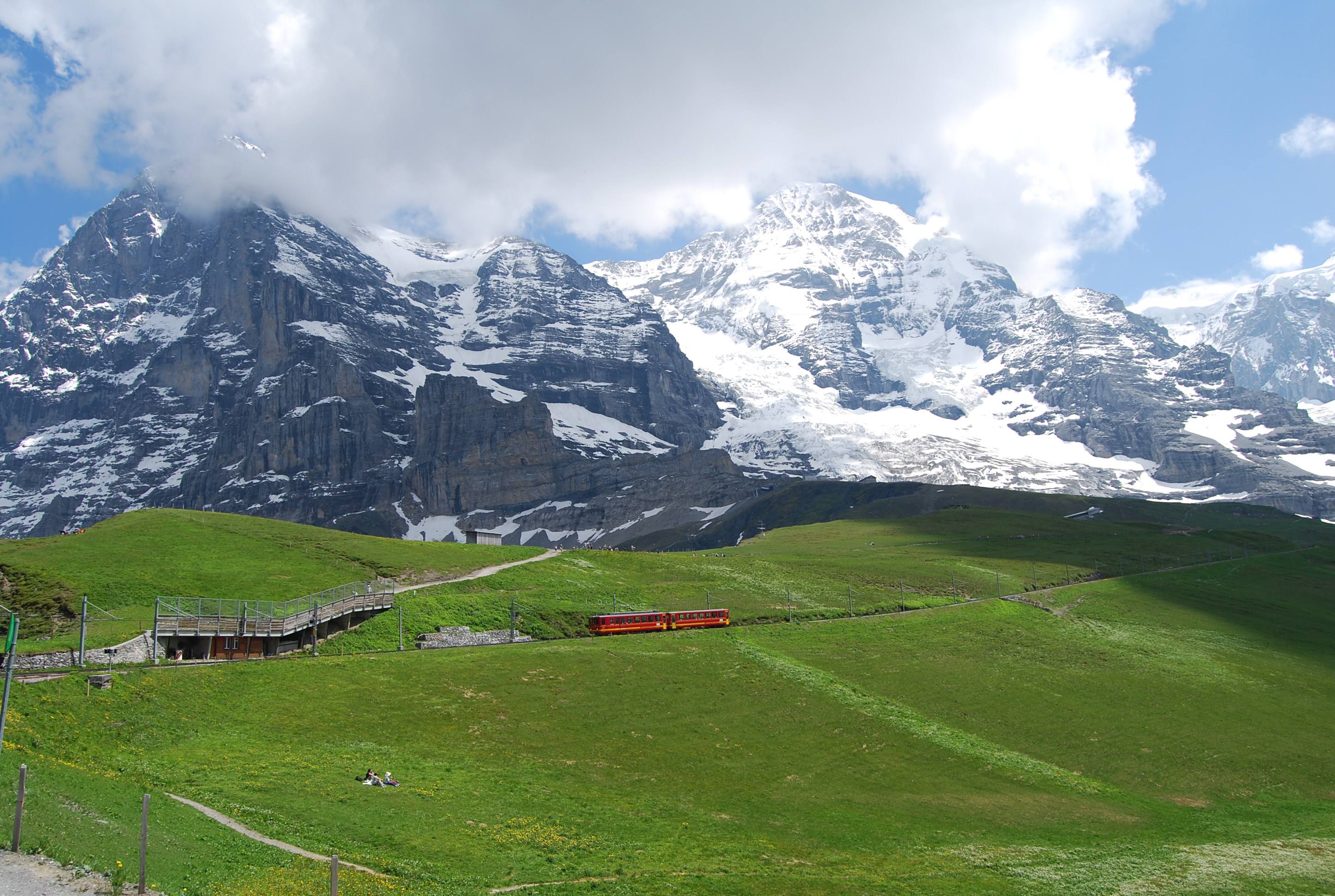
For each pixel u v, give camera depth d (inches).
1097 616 7126.0
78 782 2332.7
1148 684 5629.9
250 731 3383.4
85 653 3708.2
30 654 3553.2
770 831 3154.5
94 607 4731.8
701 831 3075.8
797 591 7066.9
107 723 3112.7
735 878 2664.9
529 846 2701.8
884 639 5949.8
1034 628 6574.8
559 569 6968.5
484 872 2456.9
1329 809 4156.0
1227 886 3002.0
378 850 2474.2
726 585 7042.3
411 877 2322.8
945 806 3631.9
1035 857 3171.8
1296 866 3270.2
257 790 2753.4
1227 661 6259.8
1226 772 4475.9
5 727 2787.9
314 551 6501.0
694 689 4579.2
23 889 1711.4
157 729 3196.4
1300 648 6776.6
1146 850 3368.6
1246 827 3821.4
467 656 4638.3
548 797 3179.1
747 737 4089.6
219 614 4264.3
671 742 3932.1
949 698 5039.4
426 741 3580.2
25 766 1934.1
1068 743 4643.2
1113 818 3732.8
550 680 4431.6
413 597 5536.4
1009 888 2842.0
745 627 5920.3
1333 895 2992.1
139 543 6072.8
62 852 1886.1
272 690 3786.9
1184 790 4234.7
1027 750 4500.5
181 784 2701.8
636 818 3110.2
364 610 5093.5
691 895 2498.8
